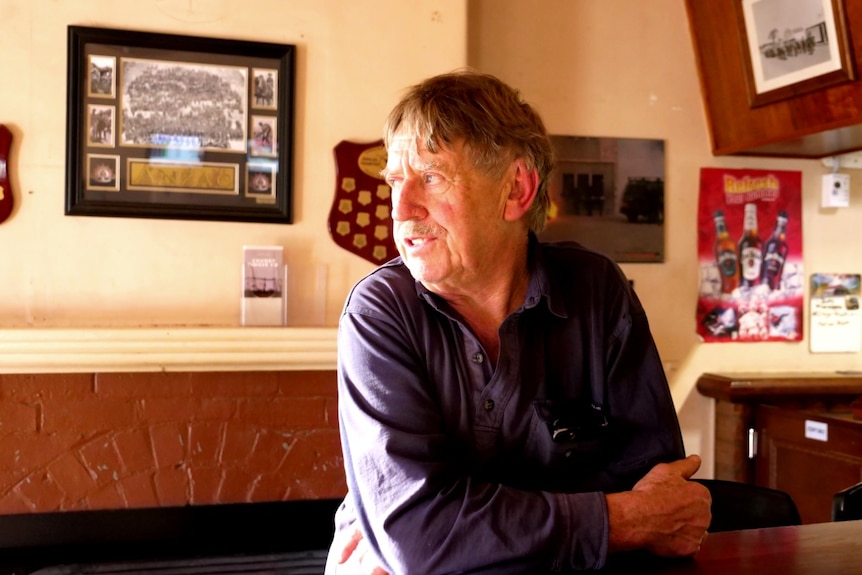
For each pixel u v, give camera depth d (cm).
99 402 203
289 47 215
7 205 201
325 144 220
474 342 109
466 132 103
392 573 94
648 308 259
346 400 105
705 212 263
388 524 92
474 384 108
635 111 259
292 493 213
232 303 214
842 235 275
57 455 202
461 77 109
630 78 259
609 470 116
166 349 197
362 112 222
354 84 221
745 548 98
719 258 264
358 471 99
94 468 204
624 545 91
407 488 93
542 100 252
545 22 253
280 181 215
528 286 113
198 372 208
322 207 219
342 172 219
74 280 206
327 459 215
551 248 125
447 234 104
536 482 112
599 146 255
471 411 108
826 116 216
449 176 103
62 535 203
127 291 209
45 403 201
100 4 206
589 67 256
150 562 207
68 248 206
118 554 205
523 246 116
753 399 247
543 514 90
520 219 113
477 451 108
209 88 212
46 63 204
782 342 270
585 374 116
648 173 259
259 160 215
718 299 264
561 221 251
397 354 104
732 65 244
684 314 262
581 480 115
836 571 88
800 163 271
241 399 211
